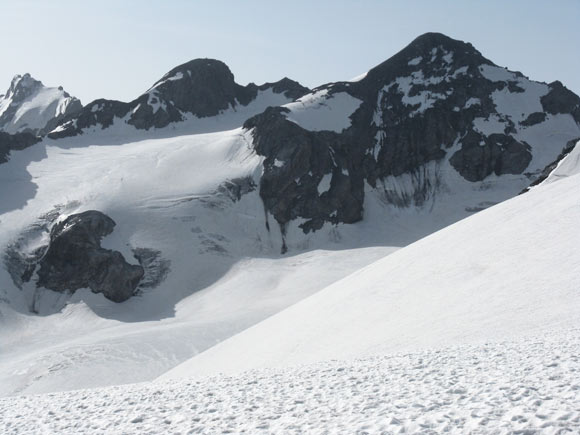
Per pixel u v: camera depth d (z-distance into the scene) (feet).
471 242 117.39
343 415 35.27
